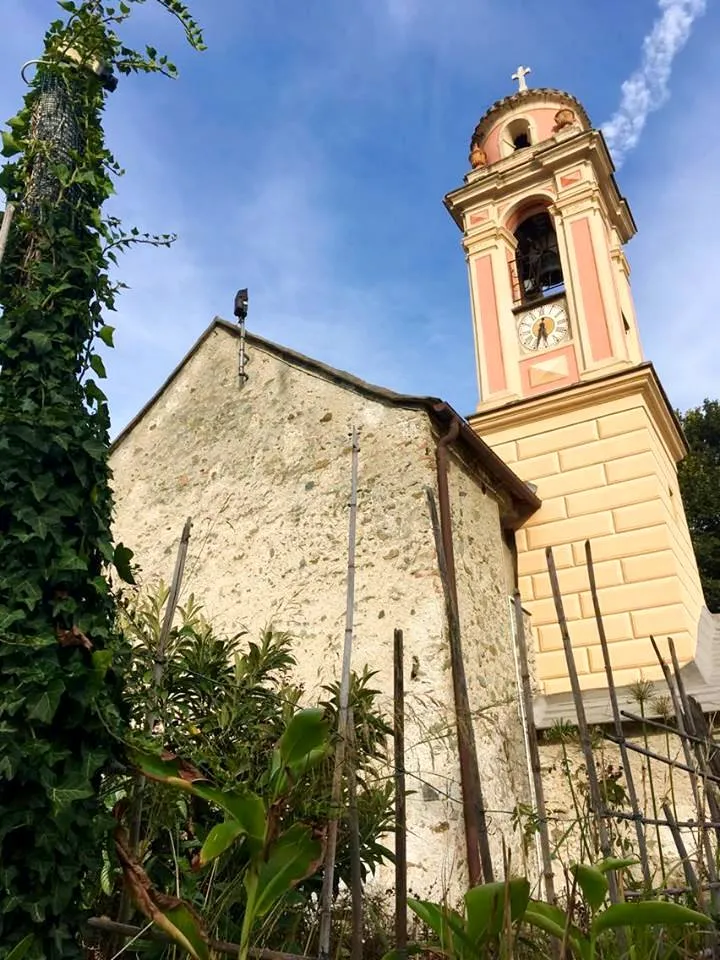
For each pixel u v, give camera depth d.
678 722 4.71
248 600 8.16
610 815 3.83
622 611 9.67
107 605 3.56
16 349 3.65
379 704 6.71
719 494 20.50
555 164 12.80
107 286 4.04
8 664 3.08
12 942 2.86
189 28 4.35
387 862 6.04
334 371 8.77
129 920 3.53
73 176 4.03
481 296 12.70
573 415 11.02
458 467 8.55
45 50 4.26
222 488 9.09
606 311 11.55
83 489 3.55
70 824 3.03
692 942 4.10
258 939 3.59
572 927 3.17
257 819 3.14
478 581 8.17
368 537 7.63
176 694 4.60
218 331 10.41
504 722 7.69
